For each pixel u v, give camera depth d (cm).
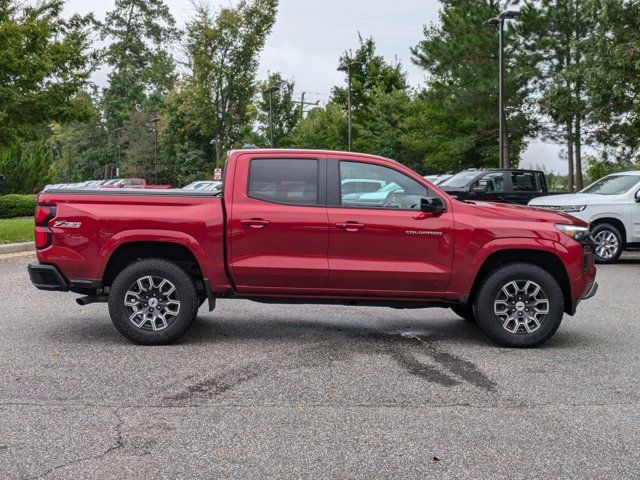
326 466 396
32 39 1755
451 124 4141
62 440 430
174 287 685
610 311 920
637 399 530
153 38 8819
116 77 8488
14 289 1027
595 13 2298
